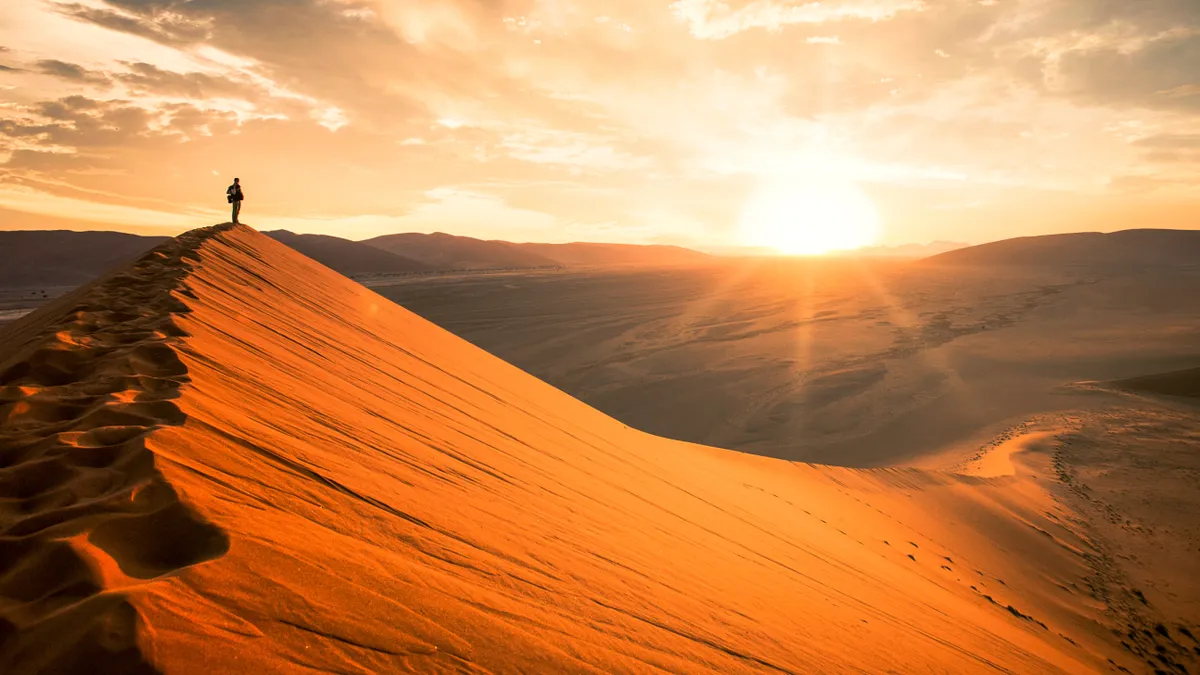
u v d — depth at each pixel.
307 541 1.93
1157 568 15.40
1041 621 11.29
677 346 50.94
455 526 2.80
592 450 7.52
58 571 1.45
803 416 34.03
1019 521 17.03
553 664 2.01
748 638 3.48
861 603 6.21
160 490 1.81
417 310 71.88
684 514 6.38
